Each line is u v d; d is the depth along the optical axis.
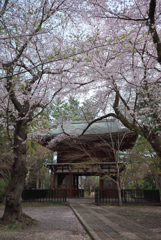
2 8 4.16
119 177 15.69
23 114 6.51
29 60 5.57
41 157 20.89
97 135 15.87
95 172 19.55
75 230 6.06
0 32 4.38
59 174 19.56
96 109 9.80
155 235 5.14
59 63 5.93
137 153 16.08
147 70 6.77
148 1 5.51
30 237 5.15
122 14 5.41
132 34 6.21
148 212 9.91
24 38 4.75
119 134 16.34
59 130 17.67
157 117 7.02
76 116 11.17
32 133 10.30
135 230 5.73
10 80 5.33
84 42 5.12
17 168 7.00
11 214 6.69
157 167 15.19
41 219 8.05
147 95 7.07
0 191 15.55
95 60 6.79
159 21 5.66
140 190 14.54
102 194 14.74
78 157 19.41
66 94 7.57
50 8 4.75
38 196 15.32
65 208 12.40
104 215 8.68
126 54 6.35
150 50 6.75
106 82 7.39
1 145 14.98
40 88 6.49
